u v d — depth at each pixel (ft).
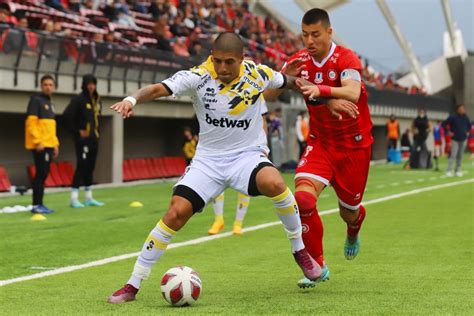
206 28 197.77
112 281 44.29
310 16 40.14
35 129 82.07
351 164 42.22
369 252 56.08
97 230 69.87
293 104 188.96
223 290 40.93
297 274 46.60
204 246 59.41
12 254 55.62
